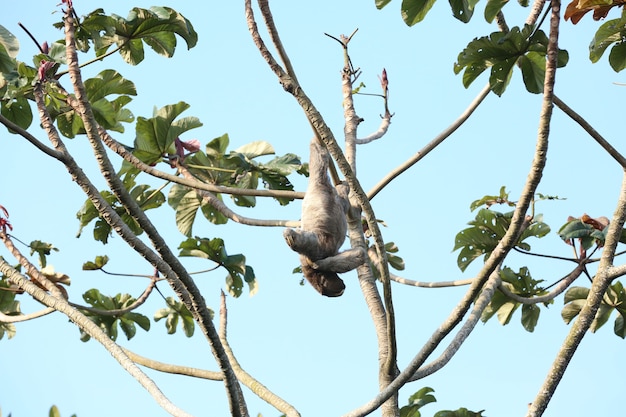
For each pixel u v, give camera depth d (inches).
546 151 421.4
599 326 623.2
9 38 496.1
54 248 639.1
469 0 474.3
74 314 485.1
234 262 611.5
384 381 482.9
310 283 528.1
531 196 424.2
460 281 603.8
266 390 510.6
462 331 489.7
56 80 541.6
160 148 619.5
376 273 681.0
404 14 511.2
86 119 440.1
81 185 449.7
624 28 518.3
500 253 427.8
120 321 671.1
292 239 483.2
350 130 584.1
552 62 419.5
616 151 500.4
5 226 520.1
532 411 460.8
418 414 588.1
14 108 566.6
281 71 446.9
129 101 625.0
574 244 569.0
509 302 621.3
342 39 609.3
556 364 463.5
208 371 530.0
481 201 629.0
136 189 652.7
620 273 465.4
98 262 610.2
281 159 659.4
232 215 611.8
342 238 524.1
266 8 454.6
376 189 568.4
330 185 526.3
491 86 513.0
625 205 483.2
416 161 569.6
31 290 495.8
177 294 446.0
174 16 559.2
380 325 517.3
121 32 559.8
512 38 486.9
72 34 454.0
